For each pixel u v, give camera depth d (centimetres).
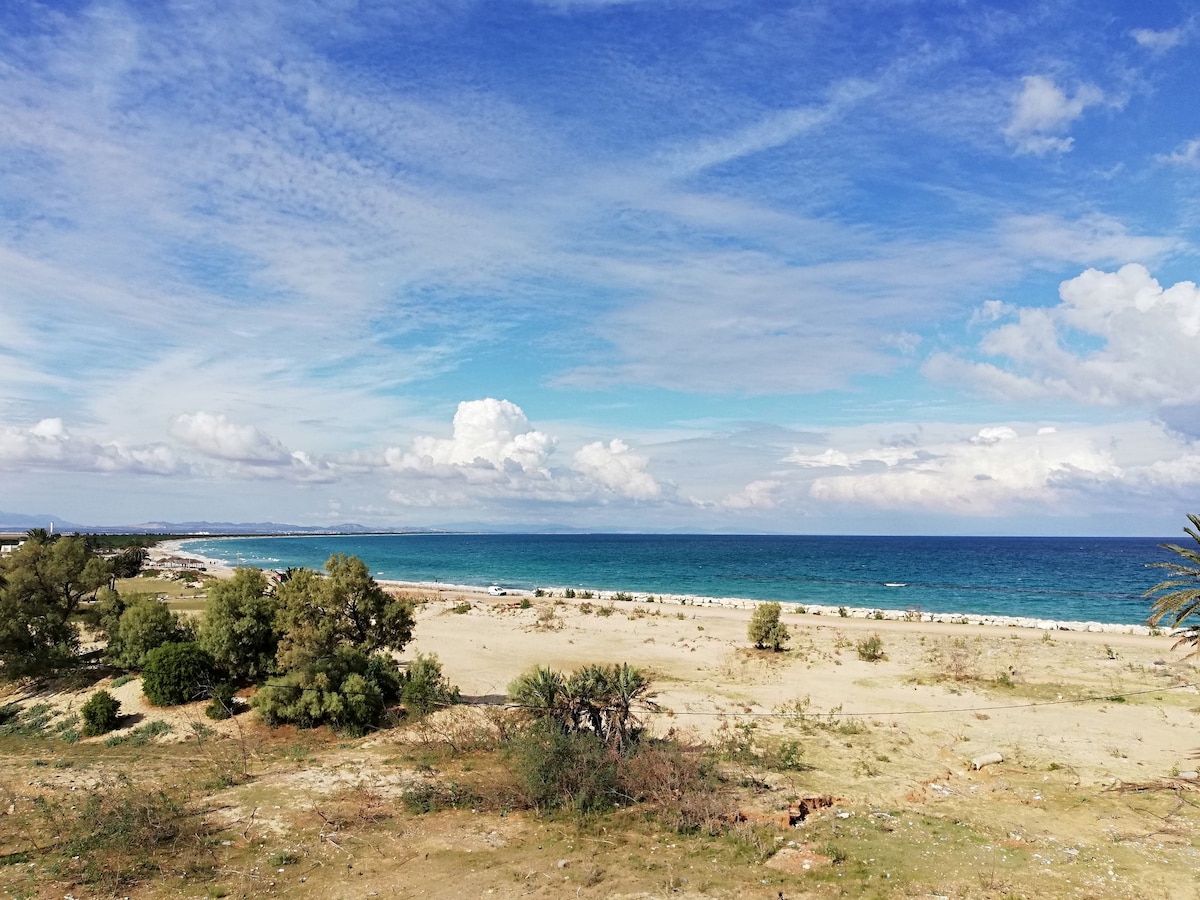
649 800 1605
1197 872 1274
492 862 1275
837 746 2130
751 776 1789
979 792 1748
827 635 4381
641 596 7119
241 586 2802
